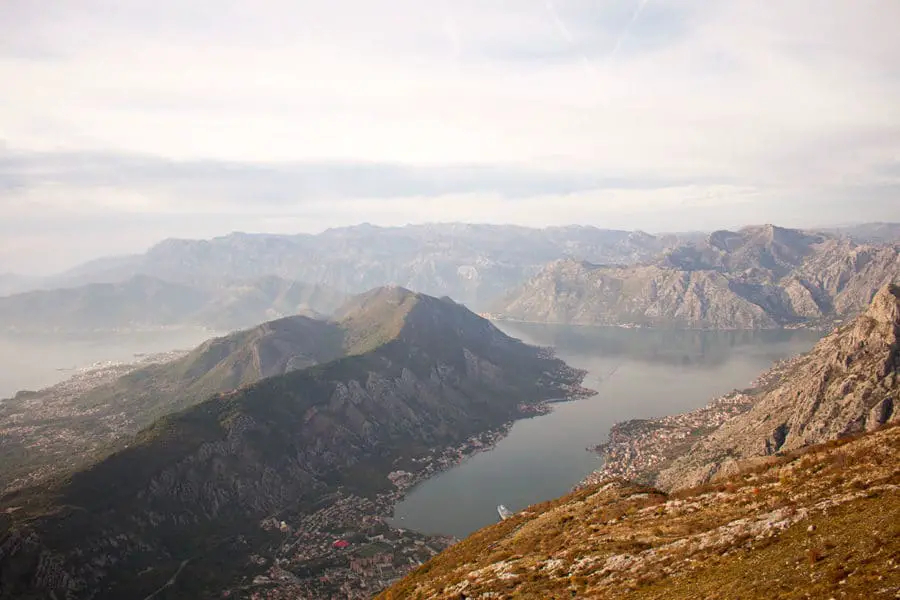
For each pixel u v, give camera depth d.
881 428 85.50
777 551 57.69
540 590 74.75
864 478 66.62
